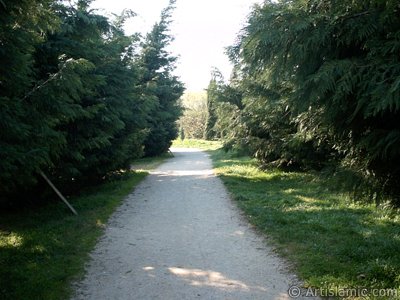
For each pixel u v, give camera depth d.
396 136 4.60
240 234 7.45
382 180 5.46
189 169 20.23
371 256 5.66
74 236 7.43
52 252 6.47
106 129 11.70
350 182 5.59
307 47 4.83
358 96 4.61
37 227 8.15
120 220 8.83
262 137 15.91
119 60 13.73
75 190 12.44
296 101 5.48
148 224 8.44
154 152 29.94
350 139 5.71
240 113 16.06
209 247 6.70
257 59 5.39
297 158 13.84
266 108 13.77
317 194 10.91
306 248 6.29
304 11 5.02
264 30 4.99
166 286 5.09
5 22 5.34
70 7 10.19
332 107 5.10
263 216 8.49
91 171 12.86
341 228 7.33
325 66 4.64
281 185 13.10
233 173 16.73
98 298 4.77
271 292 4.82
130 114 14.25
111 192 12.31
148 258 6.20
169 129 31.72
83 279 5.37
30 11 6.07
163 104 30.53
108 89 11.95
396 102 3.99
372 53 4.54
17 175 6.08
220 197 11.45
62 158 10.20
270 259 6.00
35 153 5.85
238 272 5.51
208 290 4.93
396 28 4.54
